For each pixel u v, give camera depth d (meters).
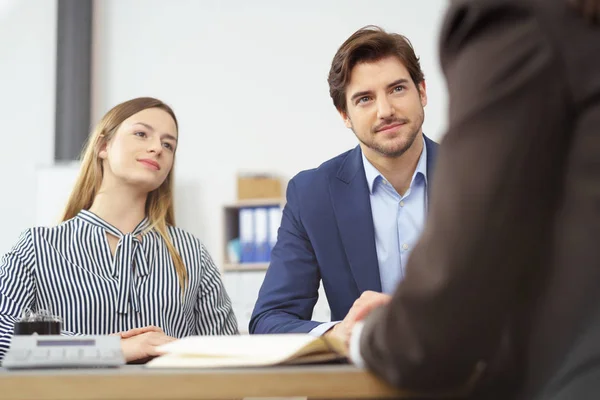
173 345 0.87
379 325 0.64
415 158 1.81
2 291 1.72
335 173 1.86
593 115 0.54
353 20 4.64
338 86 1.79
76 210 1.95
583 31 0.55
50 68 4.95
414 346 0.59
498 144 0.56
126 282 1.81
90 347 0.92
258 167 4.66
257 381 0.72
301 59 4.70
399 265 1.81
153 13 4.96
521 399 0.61
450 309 0.57
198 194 4.72
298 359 0.82
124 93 4.91
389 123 1.72
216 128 4.76
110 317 1.78
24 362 0.87
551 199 0.56
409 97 1.73
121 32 4.98
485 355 0.59
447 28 0.61
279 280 1.78
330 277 1.77
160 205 1.97
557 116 0.55
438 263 0.57
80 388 0.73
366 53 1.74
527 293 0.58
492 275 0.56
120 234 1.87
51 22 4.99
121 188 1.90
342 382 0.70
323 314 3.95
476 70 0.58
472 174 0.56
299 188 1.87
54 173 4.27
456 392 0.62
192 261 1.94
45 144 4.88
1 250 4.80
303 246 1.81
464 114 0.58
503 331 0.59
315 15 4.71
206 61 4.84
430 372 0.60
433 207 0.59
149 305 1.82
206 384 0.72
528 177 0.56
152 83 4.89
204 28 4.88
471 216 0.56
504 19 0.58
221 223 4.34
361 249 1.77
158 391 0.72
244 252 4.26
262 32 4.79
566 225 0.56
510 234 0.56
